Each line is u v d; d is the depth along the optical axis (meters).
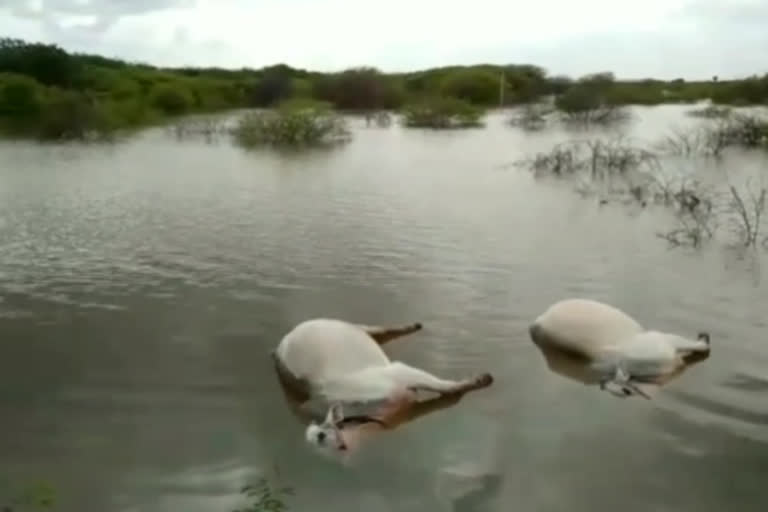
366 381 6.41
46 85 38.56
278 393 6.57
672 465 5.40
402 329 7.82
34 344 7.62
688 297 8.80
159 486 5.21
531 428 5.95
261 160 22.06
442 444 5.74
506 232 12.18
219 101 43.19
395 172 19.48
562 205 14.44
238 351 7.43
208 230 12.47
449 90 48.59
